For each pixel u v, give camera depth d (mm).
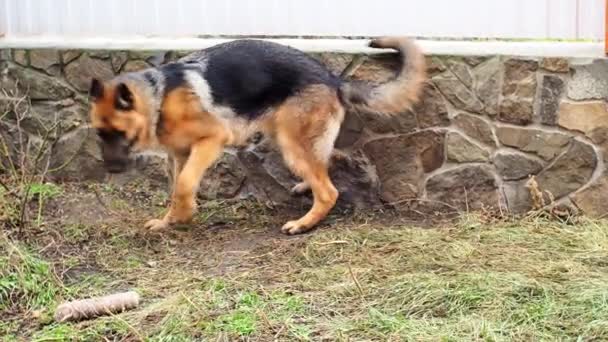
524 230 4387
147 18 4887
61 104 4898
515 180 4586
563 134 4512
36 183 4785
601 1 4543
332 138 4445
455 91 4574
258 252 4234
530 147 4551
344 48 4684
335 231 4406
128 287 3945
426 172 4660
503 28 4637
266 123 4449
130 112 4219
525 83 4512
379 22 4719
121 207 4695
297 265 4090
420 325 3570
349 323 3600
